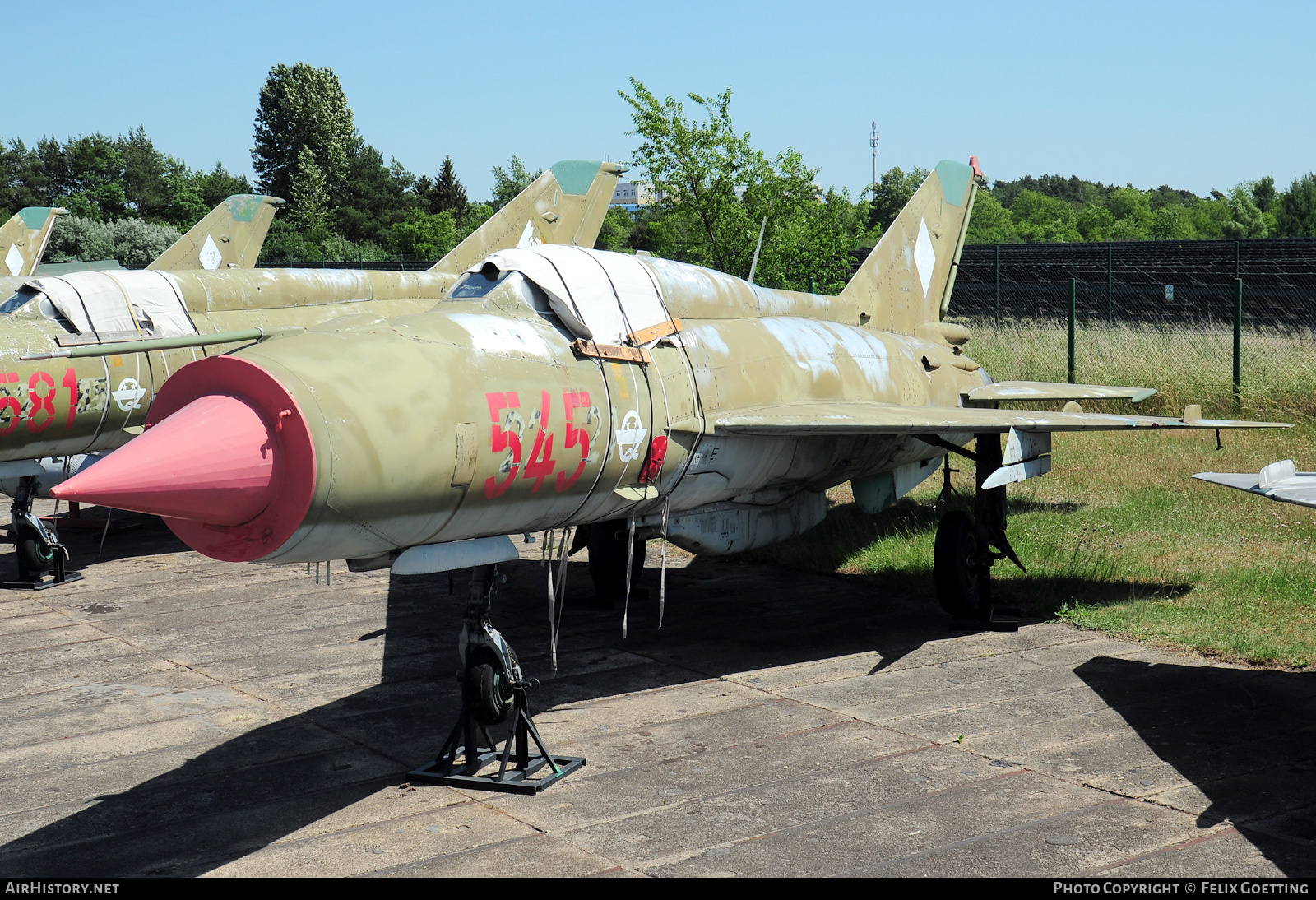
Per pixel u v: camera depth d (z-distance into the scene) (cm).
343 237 9969
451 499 584
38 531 1133
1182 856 502
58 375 1103
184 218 10144
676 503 799
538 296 698
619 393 700
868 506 1090
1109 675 781
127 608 1048
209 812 584
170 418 506
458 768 634
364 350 572
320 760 659
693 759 644
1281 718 684
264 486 500
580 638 927
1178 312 3378
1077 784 590
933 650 862
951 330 1220
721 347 823
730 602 1041
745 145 2447
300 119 10212
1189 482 1423
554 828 553
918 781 601
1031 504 1370
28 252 2028
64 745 690
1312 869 487
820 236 2527
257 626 977
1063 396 1140
